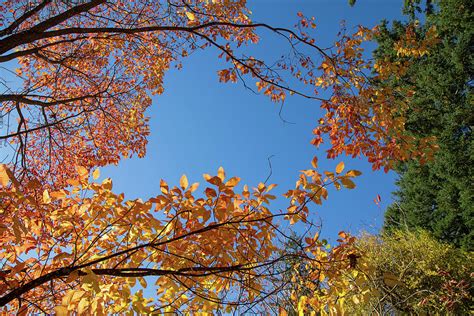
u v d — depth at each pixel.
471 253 12.75
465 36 15.65
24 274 3.09
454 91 16.09
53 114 5.92
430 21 16.11
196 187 2.94
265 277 3.12
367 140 5.70
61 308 2.50
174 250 3.08
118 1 6.70
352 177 3.13
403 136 5.68
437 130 15.32
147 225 3.09
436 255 11.55
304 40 5.64
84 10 4.59
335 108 5.79
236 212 3.16
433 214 16.36
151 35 6.99
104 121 7.23
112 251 3.26
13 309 3.18
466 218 15.09
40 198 3.80
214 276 3.19
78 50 5.97
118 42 6.79
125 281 3.18
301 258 3.20
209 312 3.25
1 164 2.39
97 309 2.85
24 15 4.47
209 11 6.69
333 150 5.82
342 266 3.30
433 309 9.80
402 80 13.04
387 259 10.41
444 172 15.80
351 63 5.86
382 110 5.79
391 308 5.70
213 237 3.03
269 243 3.21
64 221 3.12
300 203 3.17
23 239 3.02
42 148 6.32
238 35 6.86
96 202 3.10
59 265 3.20
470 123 15.48
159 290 3.25
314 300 3.47
